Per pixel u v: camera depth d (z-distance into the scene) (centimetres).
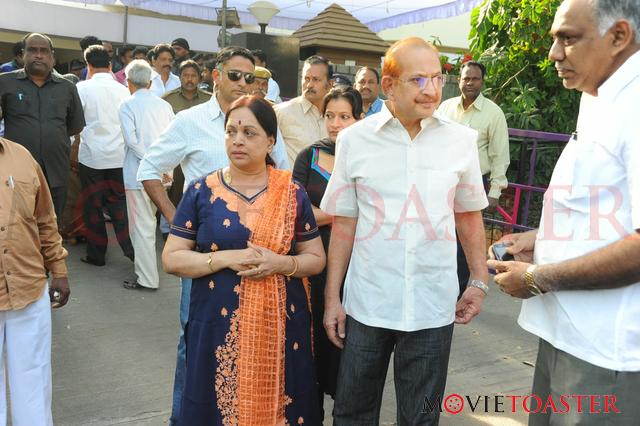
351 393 258
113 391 366
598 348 188
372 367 254
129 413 341
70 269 600
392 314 245
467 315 267
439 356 250
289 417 255
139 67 537
